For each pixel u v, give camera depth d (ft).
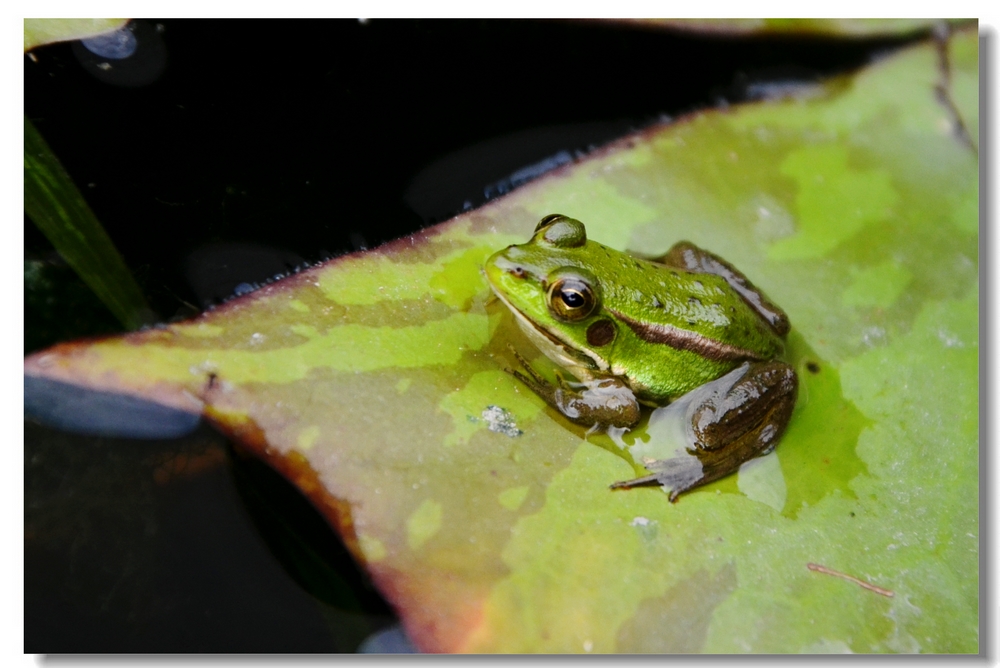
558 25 1.57
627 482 1.42
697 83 1.57
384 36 1.55
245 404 1.40
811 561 1.41
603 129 1.53
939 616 1.41
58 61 1.50
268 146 1.49
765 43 1.58
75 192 1.45
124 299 1.42
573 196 1.51
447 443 1.41
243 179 1.47
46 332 1.40
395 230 1.47
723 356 1.46
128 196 1.46
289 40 1.53
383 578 1.38
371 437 1.40
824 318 1.49
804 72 1.58
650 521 1.41
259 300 1.43
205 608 1.37
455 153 1.51
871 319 1.49
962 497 1.44
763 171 1.54
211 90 1.51
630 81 1.56
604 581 1.39
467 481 1.40
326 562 1.38
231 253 1.44
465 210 1.49
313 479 1.40
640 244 1.50
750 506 1.43
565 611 1.39
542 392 1.43
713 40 1.58
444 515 1.40
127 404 1.40
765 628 1.39
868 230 1.52
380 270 1.45
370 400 1.41
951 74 1.58
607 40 1.58
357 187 1.48
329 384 1.41
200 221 1.45
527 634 1.38
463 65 1.55
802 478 1.44
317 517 1.39
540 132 1.53
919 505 1.44
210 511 1.39
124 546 1.38
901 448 1.45
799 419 1.46
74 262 1.43
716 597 1.40
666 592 1.40
